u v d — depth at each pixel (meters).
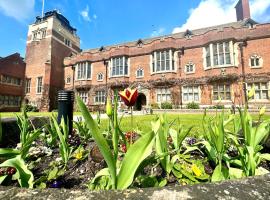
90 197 0.69
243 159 1.52
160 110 18.52
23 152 1.53
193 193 0.71
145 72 22.61
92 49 31.56
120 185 0.97
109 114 1.25
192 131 3.85
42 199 0.68
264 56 17.47
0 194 0.72
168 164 1.56
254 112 13.33
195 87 20.00
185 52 21.00
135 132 2.77
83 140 2.95
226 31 18.62
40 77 26.86
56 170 1.63
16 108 26.22
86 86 25.47
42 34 28.30
